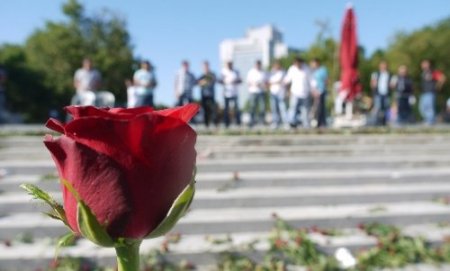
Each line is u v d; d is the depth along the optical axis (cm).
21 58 4722
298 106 1190
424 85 1415
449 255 540
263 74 1334
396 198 693
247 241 548
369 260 527
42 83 4428
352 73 1584
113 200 76
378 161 817
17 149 816
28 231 548
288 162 786
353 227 607
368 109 1809
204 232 578
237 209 649
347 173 766
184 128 79
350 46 1578
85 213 73
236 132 983
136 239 78
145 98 1142
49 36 4459
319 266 517
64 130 78
